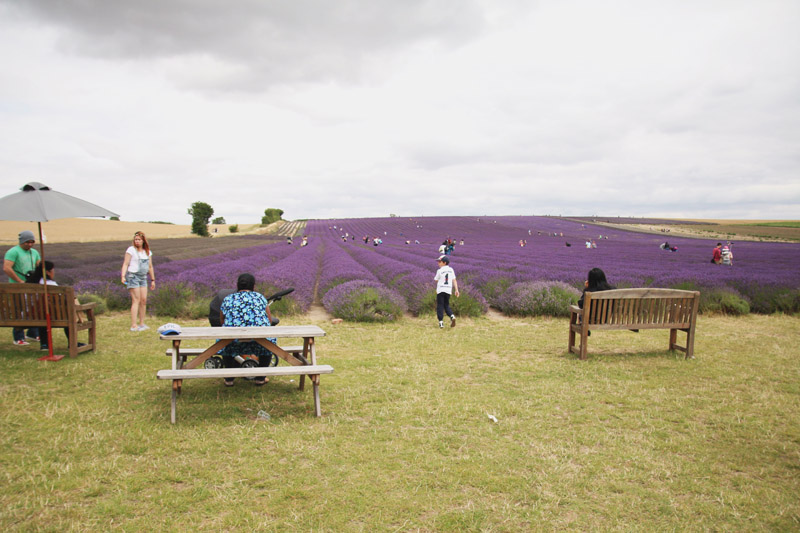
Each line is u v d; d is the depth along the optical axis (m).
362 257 26.70
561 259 26.52
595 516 2.57
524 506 2.66
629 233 73.00
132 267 7.49
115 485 2.78
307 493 2.73
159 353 6.11
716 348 6.83
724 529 2.46
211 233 86.06
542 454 3.30
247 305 4.79
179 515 2.50
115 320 8.91
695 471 3.08
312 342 4.49
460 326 9.00
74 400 4.21
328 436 3.57
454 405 4.29
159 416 3.89
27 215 4.99
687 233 72.00
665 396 4.57
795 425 3.85
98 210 5.55
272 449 3.33
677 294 6.14
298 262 20.19
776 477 3.03
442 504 2.66
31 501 2.57
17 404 4.05
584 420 3.95
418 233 76.94
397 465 3.10
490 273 15.07
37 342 6.64
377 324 9.19
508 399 4.48
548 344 7.16
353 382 5.04
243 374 3.82
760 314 10.91
